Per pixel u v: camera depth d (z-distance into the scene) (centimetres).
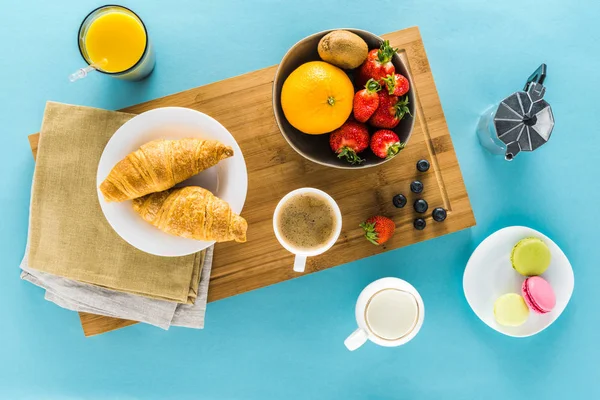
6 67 88
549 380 92
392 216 83
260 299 90
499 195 91
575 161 91
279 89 76
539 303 84
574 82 91
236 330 91
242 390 91
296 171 82
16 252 89
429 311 91
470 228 91
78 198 80
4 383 90
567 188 91
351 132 75
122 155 76
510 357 92
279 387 91
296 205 79
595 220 91
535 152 91
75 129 80
